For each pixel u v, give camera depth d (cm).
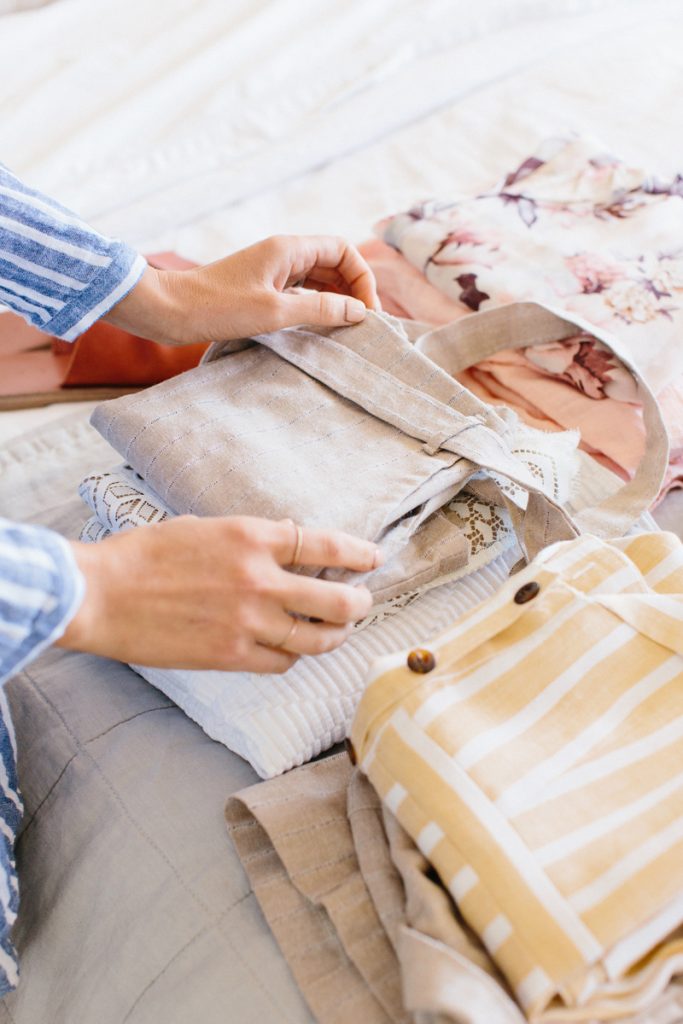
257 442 62
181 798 57
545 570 54
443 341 76
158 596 49
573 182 90
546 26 133
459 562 61
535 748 47
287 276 73
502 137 113
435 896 43
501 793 45
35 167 109
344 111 118
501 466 60
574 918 41
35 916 59
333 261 77
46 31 128
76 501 80
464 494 66
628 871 43
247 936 51
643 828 45
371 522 56
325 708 56
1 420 88
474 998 40
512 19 133
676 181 89
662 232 83
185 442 62
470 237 85
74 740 62
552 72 123
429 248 86
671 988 43
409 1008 41
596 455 75
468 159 111
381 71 123
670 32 132
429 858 44
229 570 49
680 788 46
